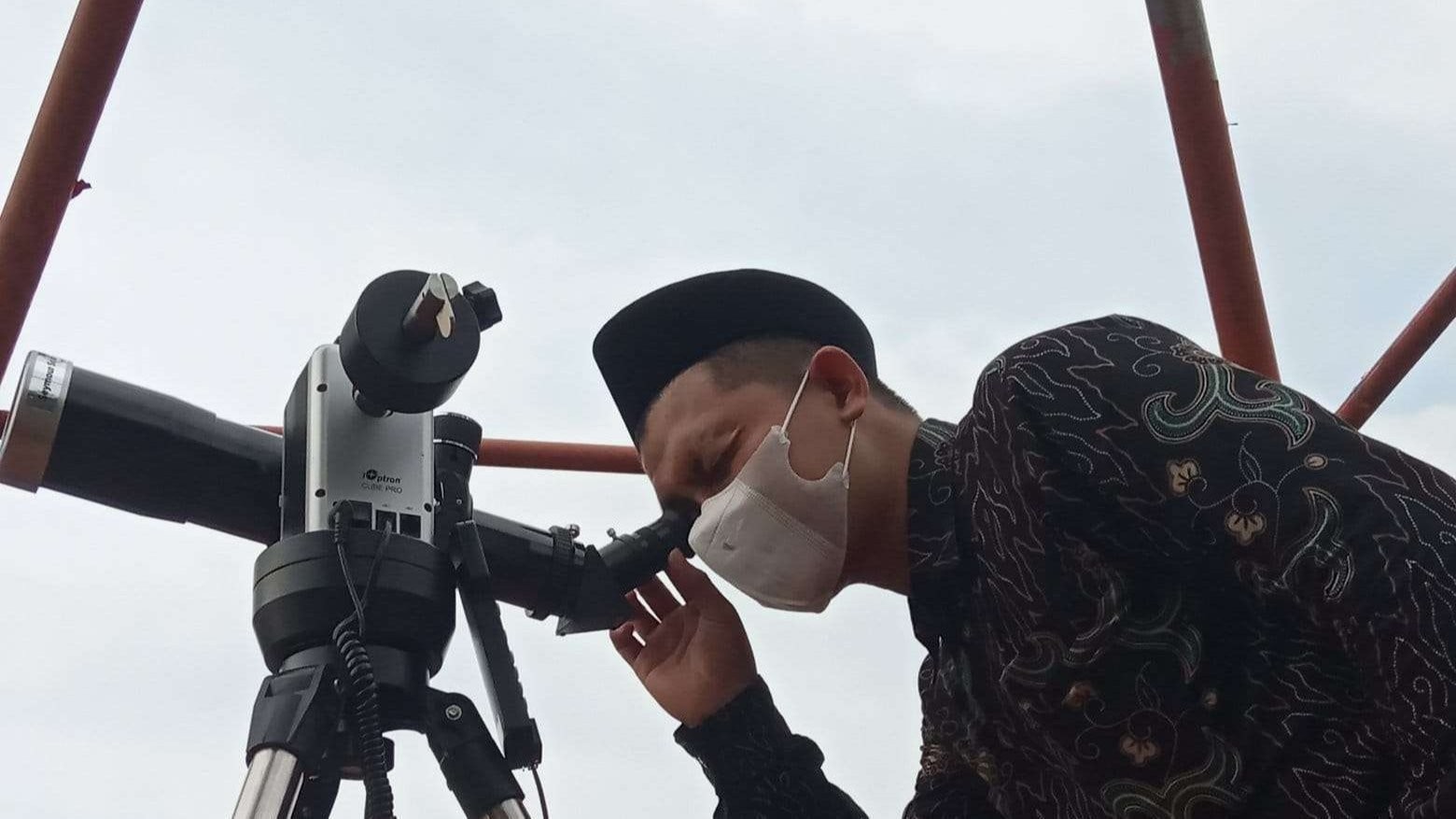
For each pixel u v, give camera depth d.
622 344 2.32
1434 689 1.49
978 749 2.04
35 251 2.58
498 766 1.77
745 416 2.20
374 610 1.83
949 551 1.97
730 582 2.18
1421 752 1.50
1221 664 1.74
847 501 2.14
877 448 2.17
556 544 2.17
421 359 1.88
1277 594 1.67
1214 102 2.86
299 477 1.99
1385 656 1.53
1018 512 1.81
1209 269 2.95
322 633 1.83
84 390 2.01
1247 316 2.93
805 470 2.15
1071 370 1.78
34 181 2.55
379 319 1.88
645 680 2.52
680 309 2.28
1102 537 1.74
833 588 2.19
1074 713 1.79
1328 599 1.58
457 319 1.90
